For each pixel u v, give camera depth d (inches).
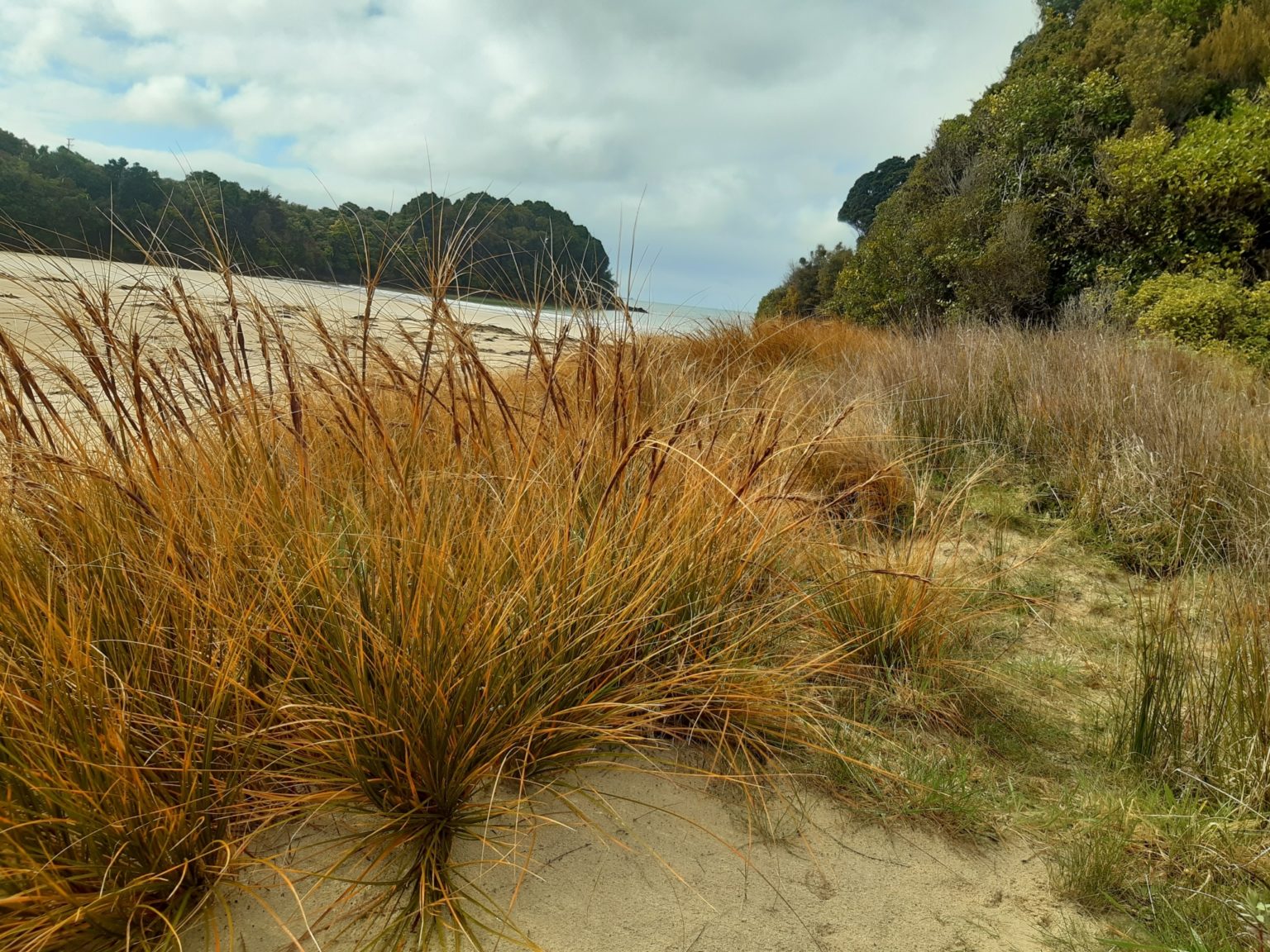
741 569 83.4
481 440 89.0
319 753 57.4
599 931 50.6
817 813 65.8
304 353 88.4
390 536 64.7
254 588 61.4
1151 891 58.7
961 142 566.6
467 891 52.1
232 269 83.0
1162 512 140.4
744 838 61.5
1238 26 491.5
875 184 1589.6
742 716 72.5
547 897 52.8
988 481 171.6
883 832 64.4
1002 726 82.5
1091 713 86.0
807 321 355.6
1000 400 205.5
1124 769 74.8
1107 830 64.7
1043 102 500.1
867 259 584.7
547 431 93.4
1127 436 171.5
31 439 69.6
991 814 67.7
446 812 57.2
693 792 66.0
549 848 57.4
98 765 46.4
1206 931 53.9
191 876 49.9
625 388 96.7
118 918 45.8
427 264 83.4
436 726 55.5
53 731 48.1
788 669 79.6
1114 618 112.4
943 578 99.4
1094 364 218.2
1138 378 203.8
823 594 95.7
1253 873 58.7
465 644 57.7
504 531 68.4
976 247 493.7
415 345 88.0
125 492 63.5
